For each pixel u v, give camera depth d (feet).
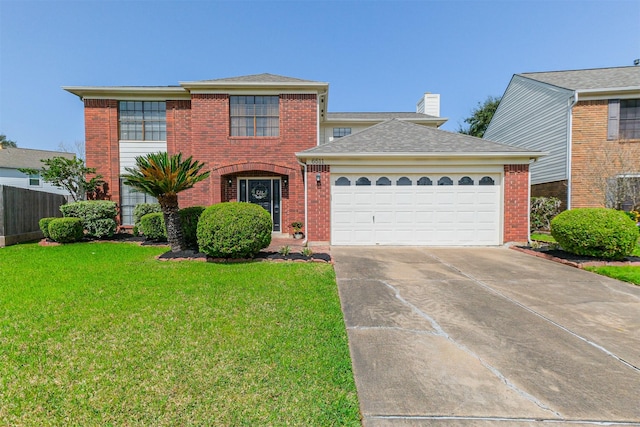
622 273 21.86
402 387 9.36
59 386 9.02
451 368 10.43
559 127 45.16
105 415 7.91
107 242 36.40
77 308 14.88
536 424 7.94
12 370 9.75
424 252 30.94
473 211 34.47
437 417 8.11
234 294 17.15
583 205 42.98
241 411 8.11
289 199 41.32
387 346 11.90
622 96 41.78
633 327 13.75
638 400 8.87
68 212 37.17
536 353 11.46
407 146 34.94
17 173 82.94
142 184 27.12
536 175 50.26
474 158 33.88
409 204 34.65
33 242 38.11
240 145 40.81
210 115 40.50
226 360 10.47
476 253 30.50
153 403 8.36
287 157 41.01
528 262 26.50
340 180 34.63
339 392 8.98
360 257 28.30
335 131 63.98
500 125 61.52
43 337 11.91
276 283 19.27
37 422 7.66
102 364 10.14
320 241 34.40
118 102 43.50
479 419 8.07
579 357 11.20
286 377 9.60
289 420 7.84
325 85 40.09
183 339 11.89
